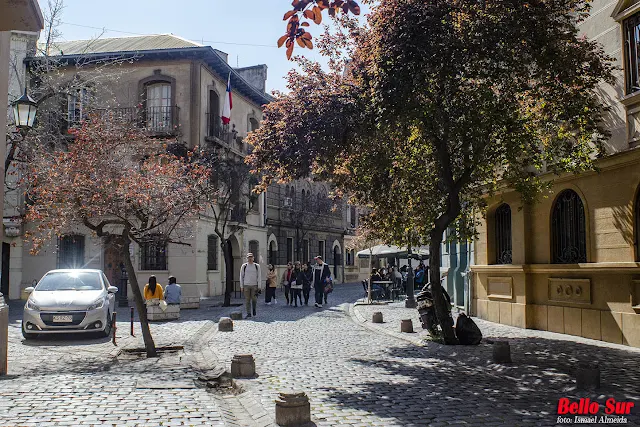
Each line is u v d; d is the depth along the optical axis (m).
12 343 13.12
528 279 14.78
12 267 28.05
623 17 11.46
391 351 11.48
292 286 24.34
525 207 14.80
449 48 9.66
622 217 11.55
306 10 4.30
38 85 26.41
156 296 18.45
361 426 6.07
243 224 34.81
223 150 31.61
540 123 11.47
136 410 6.61
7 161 19.20
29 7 4.97
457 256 20.56
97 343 13.07
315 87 11.10
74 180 10.94
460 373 9.05
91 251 28.09
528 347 11.41
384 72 9.67
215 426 5.97
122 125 15.71
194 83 29.25
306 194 47.47
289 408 6.11
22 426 5.96
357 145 11.38
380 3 10.24
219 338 13.67
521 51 10.08
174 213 12.05
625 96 11.27
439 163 12.54
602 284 12.22
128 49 30.41
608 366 9.28
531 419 6.32
